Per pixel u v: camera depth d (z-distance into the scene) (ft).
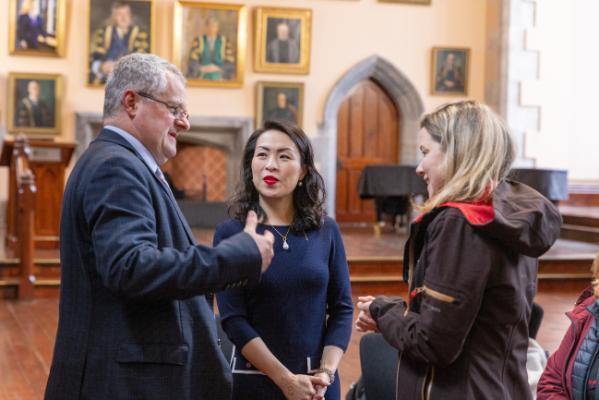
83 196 6.52
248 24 38.75
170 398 6.51
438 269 6.32
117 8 37.24
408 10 40.37
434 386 6.45
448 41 40.86
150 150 7.04
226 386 6.88
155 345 6.52
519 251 6.31
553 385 7.19
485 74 41.22
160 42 38.19
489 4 40.88
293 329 7.99
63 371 6.56
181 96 7.08
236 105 38.88
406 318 6.62
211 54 38.24
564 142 41.04
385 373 8.98
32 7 36.58
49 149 29.14
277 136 8.36
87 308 6.57
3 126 36.58
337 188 42.14
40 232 29.37
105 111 7.08
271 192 8.25
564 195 31.19
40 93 36.73
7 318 21.43
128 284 6.02
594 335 6.95
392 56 40.32
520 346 6.73
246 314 8.04
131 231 6.18
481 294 6.23
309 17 38.88
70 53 37.32
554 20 40.50
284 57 38.96
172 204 7.00
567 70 40.81
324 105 39.52
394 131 42.16
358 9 39.88
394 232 37.81
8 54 36.68
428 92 40.78
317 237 8.45
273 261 8.10
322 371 7.89
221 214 38.81
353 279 27.07
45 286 25.09
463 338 6.21
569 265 29.09
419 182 33.35
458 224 6.33
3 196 36.94
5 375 15.72
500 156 6.56
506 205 6.43
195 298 6.92
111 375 6.43
